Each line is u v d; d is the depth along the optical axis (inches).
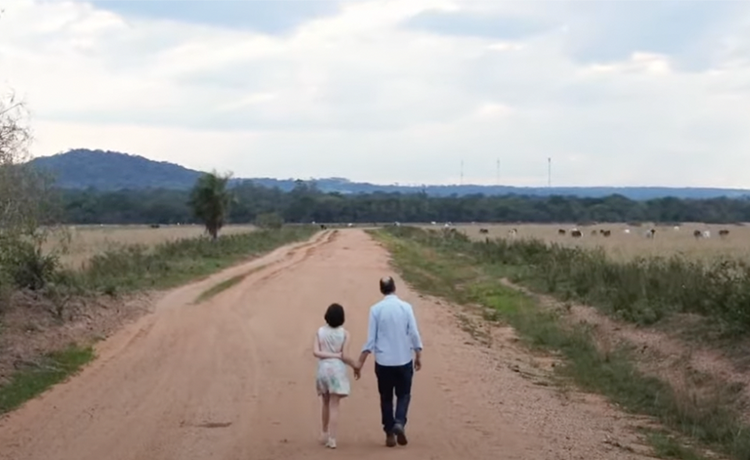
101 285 935.0
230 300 976.9
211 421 436.8
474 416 466.9
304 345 684.1
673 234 2544.3
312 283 1200.2
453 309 965.2
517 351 706.8
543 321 845.2
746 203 5693.9
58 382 527.8
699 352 623.5
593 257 1216.2
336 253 1990.7
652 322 743.1
